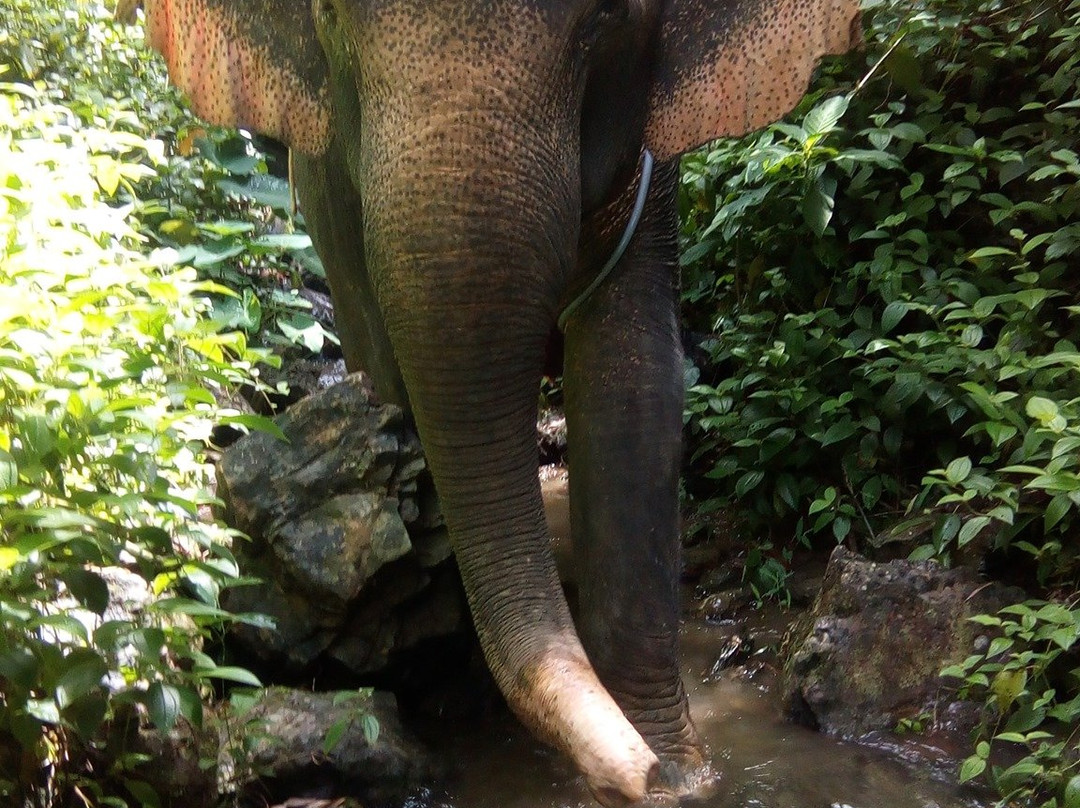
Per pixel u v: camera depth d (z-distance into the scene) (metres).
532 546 2.51
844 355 4.11
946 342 4.00
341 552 3.16
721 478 4.59
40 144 3.46
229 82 3.07
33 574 2.35
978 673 2.98
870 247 4.70
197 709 2.37
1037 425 3.53
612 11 2.54
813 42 2.86
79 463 2.54
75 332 2.70
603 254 3.18
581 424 3.15
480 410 2.39
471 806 2.81
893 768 2.93
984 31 4.71
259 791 2.74
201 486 3.32
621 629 3.05
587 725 2.24
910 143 4.50
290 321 5.00
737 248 4.83
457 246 2.23
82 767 2.55
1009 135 4.49
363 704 2.99
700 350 5.15
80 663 2.25
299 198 4.14
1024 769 2.67
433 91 2.23
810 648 3.26
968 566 3.48
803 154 4.38
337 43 2.59
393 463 3.34
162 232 4.86
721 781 2.88
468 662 3.44
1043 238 3.95
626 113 2.93
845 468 4.17
